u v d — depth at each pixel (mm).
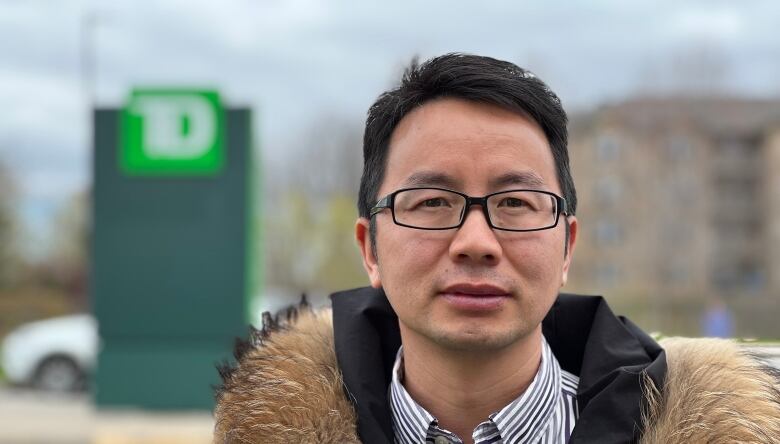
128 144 8359
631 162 39094
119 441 7754
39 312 34438
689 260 39969
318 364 1818
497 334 1544
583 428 1632
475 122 1598
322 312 2016
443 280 1555
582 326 1886
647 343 1754
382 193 1688
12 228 41406
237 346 1936
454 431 1689
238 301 8375
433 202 1594
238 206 8375
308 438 1709
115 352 8445
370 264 1791
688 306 28406
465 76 1606
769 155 54375
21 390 12555
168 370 8438
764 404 1611
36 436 8461
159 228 8414
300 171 46062
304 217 45344
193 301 8398
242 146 8375
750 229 54906
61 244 42531
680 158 39844
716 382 1648
